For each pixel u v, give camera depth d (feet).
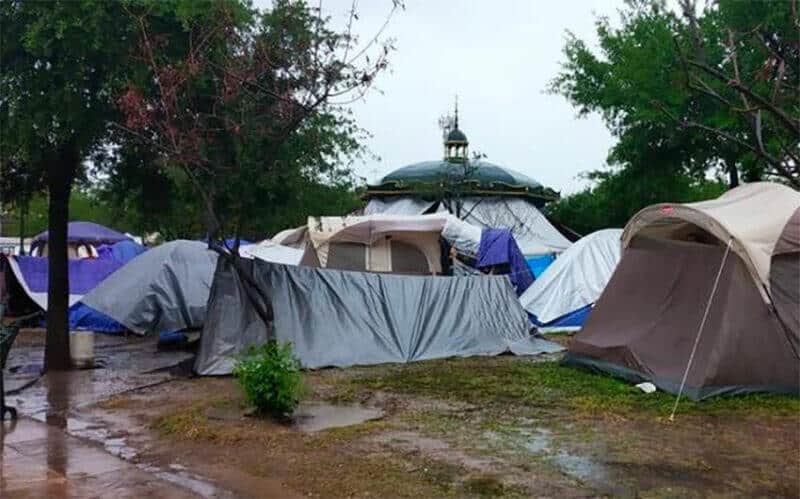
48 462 22.72
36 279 67.82
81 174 43.45
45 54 34.88
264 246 69.15
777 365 31.22
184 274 61.31
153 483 20.51
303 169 40.57
